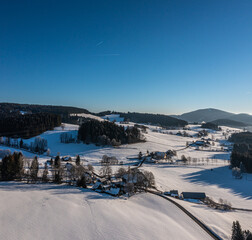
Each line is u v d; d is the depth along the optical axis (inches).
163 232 1893.5
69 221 1955.0
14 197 2495.1
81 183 3385.8
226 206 3125.0
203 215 2549.2
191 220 2347.4
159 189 3853.3
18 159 3718.0
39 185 3228.3
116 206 2503.7
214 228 2161.7
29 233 1689.2
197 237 1925.4
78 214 2130.9
